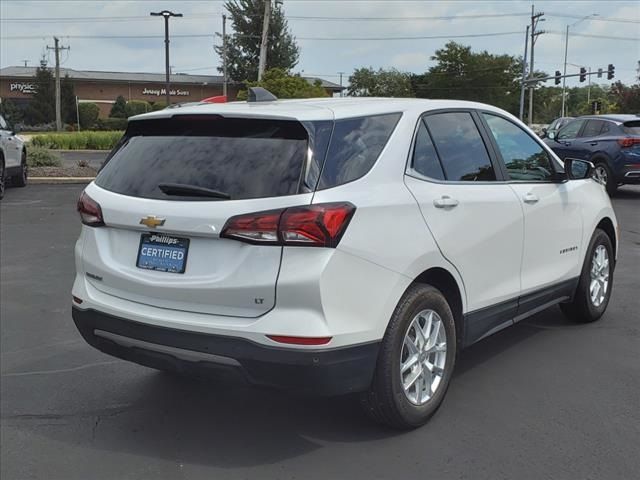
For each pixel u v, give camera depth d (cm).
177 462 362
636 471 342
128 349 369
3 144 1516
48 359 523
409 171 383
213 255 341
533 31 5856
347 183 344
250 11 6494
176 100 8050
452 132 432
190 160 364
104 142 3753
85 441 389
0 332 589
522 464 350
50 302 683
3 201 1446
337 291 328
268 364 326
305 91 2688
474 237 416
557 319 602
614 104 5541
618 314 617
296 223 322
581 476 338
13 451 378
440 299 390
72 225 1145
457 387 448
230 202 335
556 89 9688
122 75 8362
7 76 7619
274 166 340
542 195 495
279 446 376
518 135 500
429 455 360
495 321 452
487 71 7750
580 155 1563
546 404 421
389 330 356
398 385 363
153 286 355
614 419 400
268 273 325
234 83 6725
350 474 344
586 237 556
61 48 6975
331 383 331
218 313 340
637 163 1466
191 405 434
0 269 828
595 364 489
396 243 355
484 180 445
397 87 8462
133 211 362
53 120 7131
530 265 482
